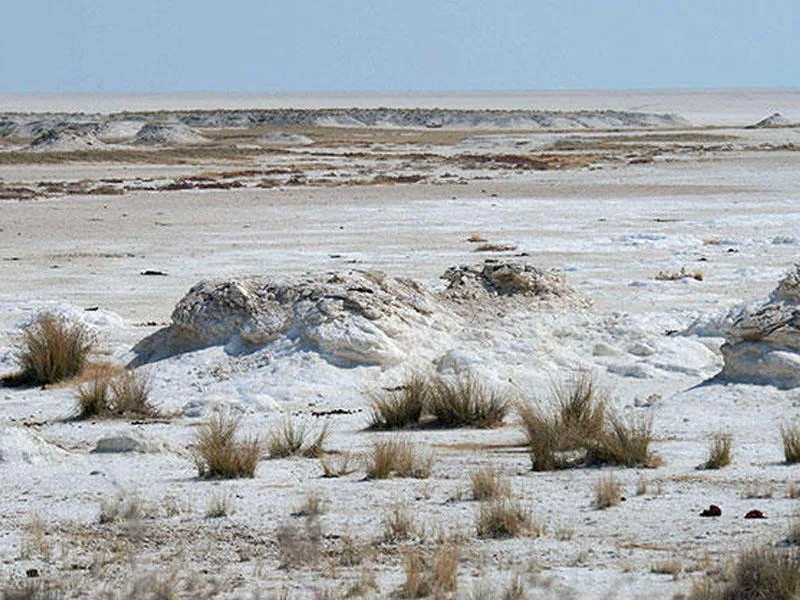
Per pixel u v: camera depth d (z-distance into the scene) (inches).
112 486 1098.7
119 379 1585.9
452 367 1605.6
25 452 1203.2
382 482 1095.6
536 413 1266.0
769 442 1229.1
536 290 1851.6
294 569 825.5
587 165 6461.6
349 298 1668.3
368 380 1593.3
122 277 2728.8
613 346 1729.8
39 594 762.8
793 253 3031.5
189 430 1373.0
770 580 720.3
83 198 4729.3
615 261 2928.2
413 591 752.3
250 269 2832.2
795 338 1457.9
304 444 1279.5
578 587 760.3
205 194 4901.6
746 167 6117.1
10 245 3344.0
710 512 943.0
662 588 754.2
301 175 5940.0
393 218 4018.2
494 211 4232.3
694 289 2436.0
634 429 1184.8
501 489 1030.4
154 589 768.9
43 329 1770.4
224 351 1694.1
